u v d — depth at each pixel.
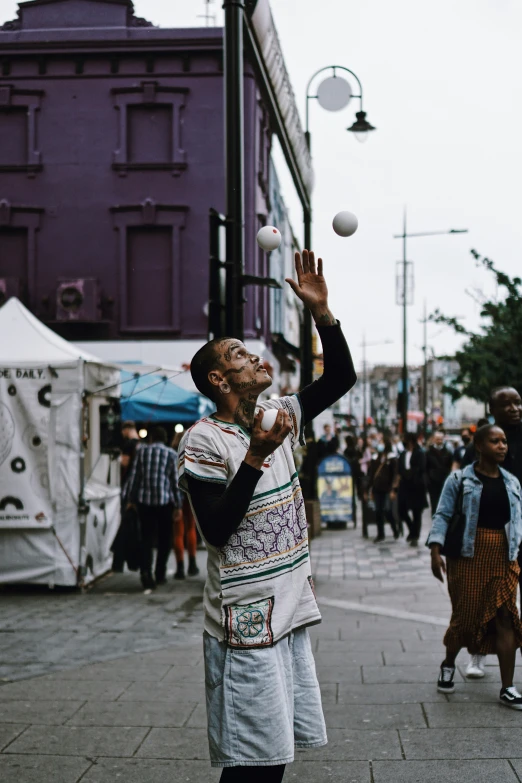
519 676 6.00
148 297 23.88
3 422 9.77
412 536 15.42
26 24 24.09
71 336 23.72
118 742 4.79
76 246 23.88
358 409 68.00
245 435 3.00
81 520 9.88
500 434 5.54
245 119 24.00
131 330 23.75
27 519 9.77
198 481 2.88
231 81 7.70
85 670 6.39
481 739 4.73
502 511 5.50
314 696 3.01
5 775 4.31
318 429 40.44
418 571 11.91
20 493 9.78
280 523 2.90
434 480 18.16
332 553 14.45
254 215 24.08
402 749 4.61
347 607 8.96
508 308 17.19
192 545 11.38
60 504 9.87
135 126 23.88
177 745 4.75
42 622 8.24
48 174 23.88
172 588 10.27
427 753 4.54
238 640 2.83
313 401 3.19
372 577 11.35
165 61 23.66
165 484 10.13
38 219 23.84
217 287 7.66
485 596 5.46
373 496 16.42
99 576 10.79
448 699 5.50
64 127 23.83
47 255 23.91
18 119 23.95
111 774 4.33
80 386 9.84
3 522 9.75
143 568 10.04
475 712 5.21
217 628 2.91
